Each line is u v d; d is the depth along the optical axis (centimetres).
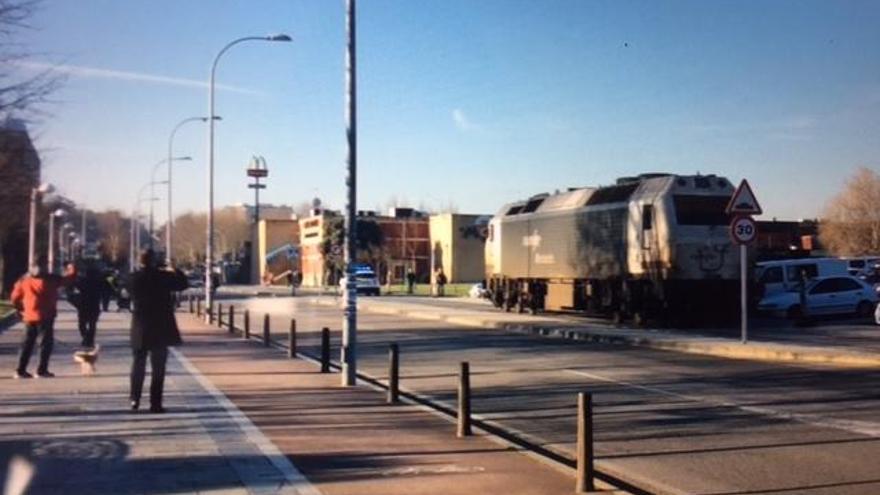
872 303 3584
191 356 2272
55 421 1261
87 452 1054
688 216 3030
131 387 1366
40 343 1912
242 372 1914
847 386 1703
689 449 1144
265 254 11206
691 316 3058
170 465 991
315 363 2123
